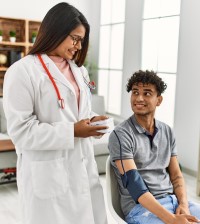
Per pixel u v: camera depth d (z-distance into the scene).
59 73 1.47
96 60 5.96
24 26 5.36
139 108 1.61
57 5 1.43
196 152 4.03
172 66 4.43
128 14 5.06
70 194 1.50
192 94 4.04
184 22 4.10
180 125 4.24
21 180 1.50
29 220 1.47
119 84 5.46
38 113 1.46
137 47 4.90
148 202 1.44
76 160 1.52
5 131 4.40
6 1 5.27
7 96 1.40
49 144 1.39
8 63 5.34
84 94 1.58
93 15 5.94
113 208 1.54
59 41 1.43
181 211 1.54
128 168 1.52
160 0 4.54
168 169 1.74
